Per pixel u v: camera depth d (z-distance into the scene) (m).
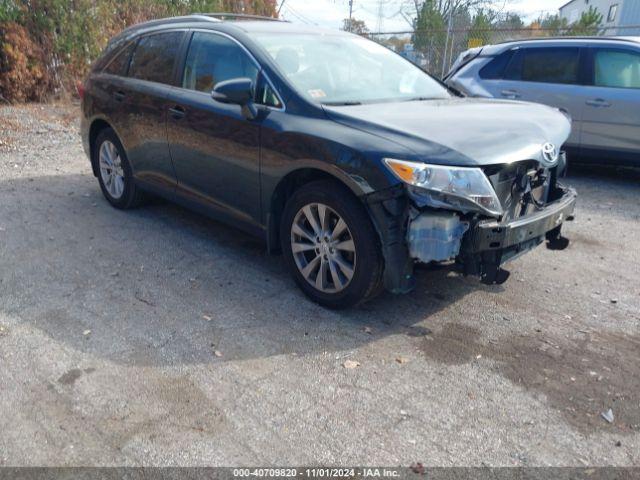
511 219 3.46
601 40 7.12
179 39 4.80
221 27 4.46
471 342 3.44
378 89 4.33
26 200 6.03
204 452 2.52
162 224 5.37
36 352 3.26
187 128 4.47
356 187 3.31
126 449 2.54
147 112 4.89
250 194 4.08
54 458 2.48
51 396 2.88
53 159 7.99
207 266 4.46
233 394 2.92
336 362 3.21
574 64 7.23
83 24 12.91
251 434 2.64
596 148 7.23
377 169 3.22
